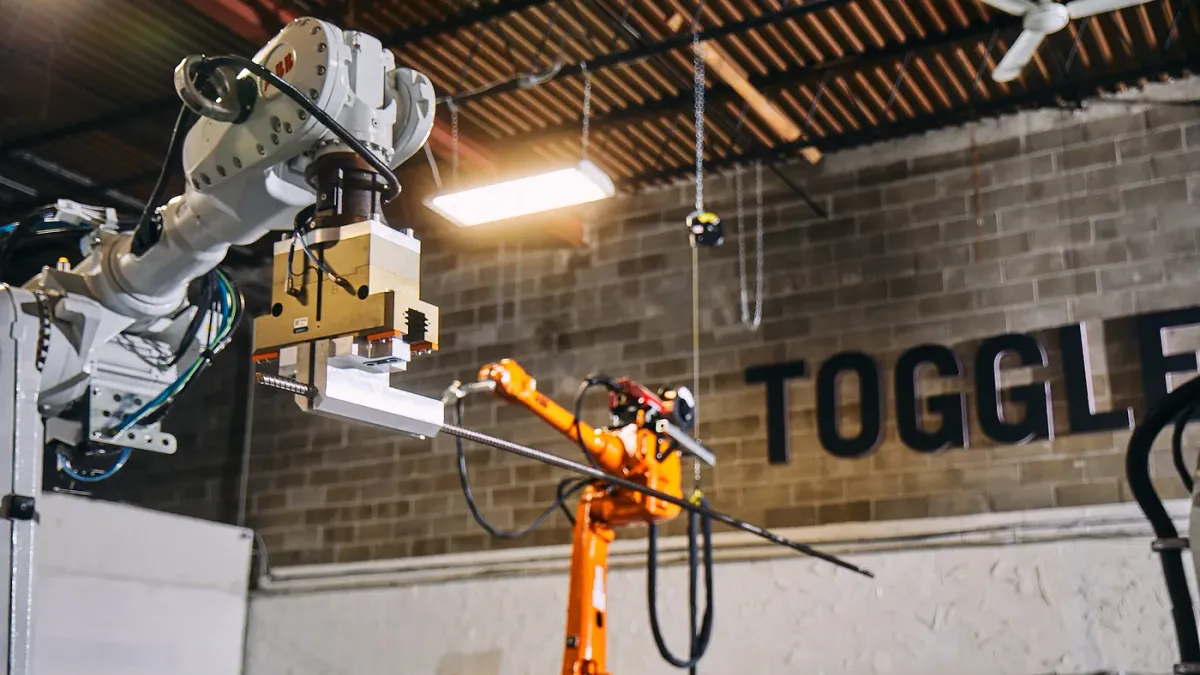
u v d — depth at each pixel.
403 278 1.86
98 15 5.96
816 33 6.09
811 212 7.24
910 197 7.00
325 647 7.83
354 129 1.93
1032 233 6.66
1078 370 6.32
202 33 6.13
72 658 6.41
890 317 6.88
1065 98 6.65
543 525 7.46
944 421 6.57
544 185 6.32
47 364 2.16
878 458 6.70
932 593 6.32
